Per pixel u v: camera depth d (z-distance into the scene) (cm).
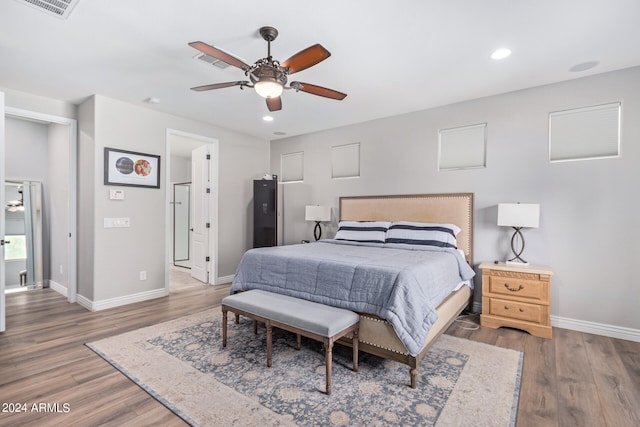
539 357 251
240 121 464
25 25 221
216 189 496
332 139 500
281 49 254
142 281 406
